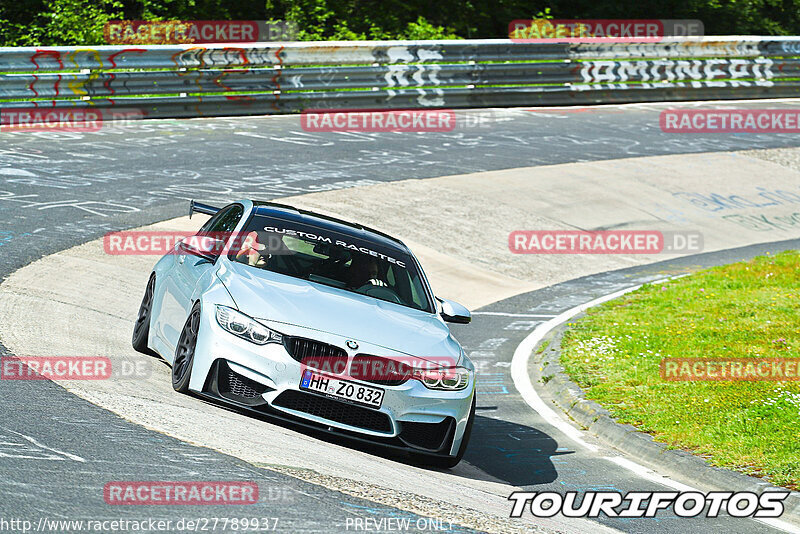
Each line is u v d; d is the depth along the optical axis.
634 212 50.88
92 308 25.53
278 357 17.06
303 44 60.84
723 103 79.44
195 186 43.00
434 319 19.91
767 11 110.06
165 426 15.63
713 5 102.00
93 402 16.44
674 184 55.88
